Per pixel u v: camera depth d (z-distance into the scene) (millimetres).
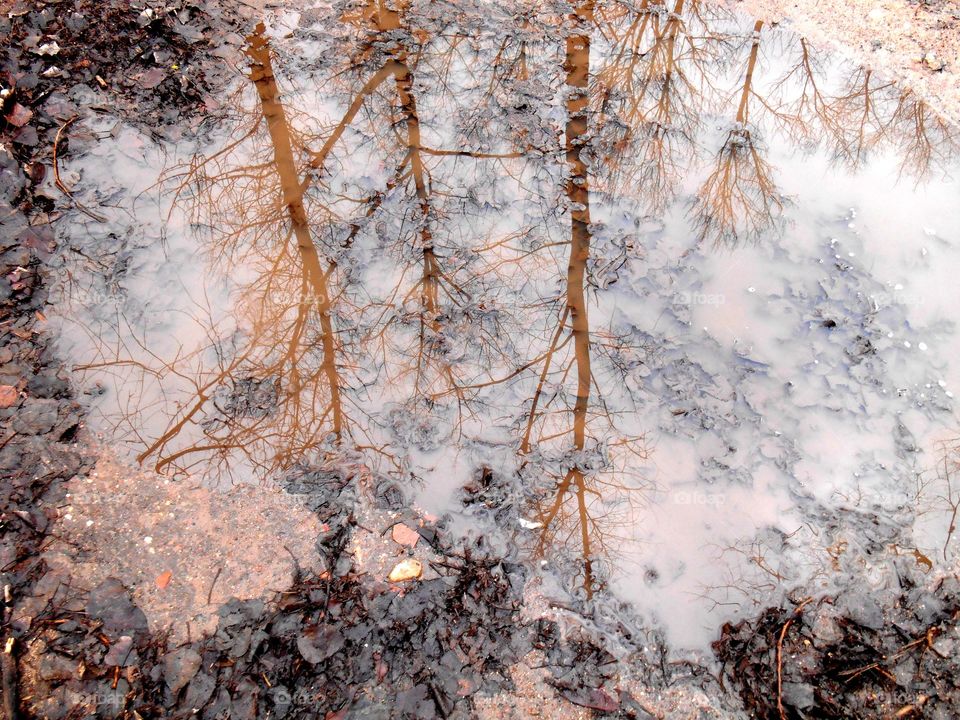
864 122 4039
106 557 2492
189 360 3025
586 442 2885
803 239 3535
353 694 2258
